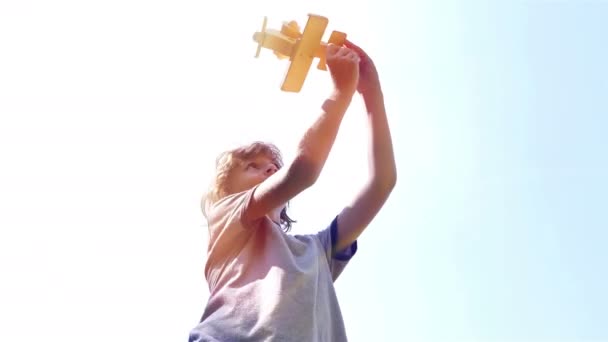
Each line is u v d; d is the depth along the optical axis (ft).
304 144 9.09
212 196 11.31
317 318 9.09
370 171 10.61
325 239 10.49
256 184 10.99
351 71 9.46
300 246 9.90
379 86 10.75
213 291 9.53
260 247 9.67
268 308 8.73
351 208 10.62
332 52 9.53
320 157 9.08
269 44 9.62
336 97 9.35
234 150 11.50
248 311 8.85
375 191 10.44
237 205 9.86
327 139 9.14
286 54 9.67
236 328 8.69
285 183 9.09
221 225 9.96
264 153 11.47
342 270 10.60
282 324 8.57
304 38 9.53
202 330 8.72
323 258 10.14
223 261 9.73
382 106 10.72
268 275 9.17
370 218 10.45
